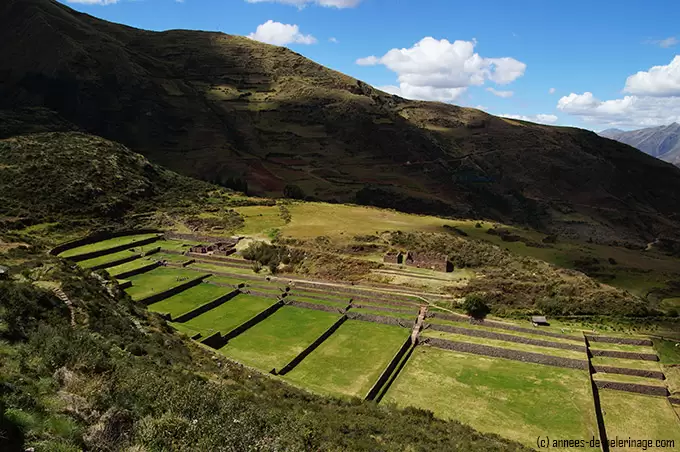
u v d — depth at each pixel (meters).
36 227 83.69
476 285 69.12
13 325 28.69
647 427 42.84
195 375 33.62
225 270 78.31
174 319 57.97
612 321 61.38
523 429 40.69
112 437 19.77
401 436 32.75
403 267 77.00
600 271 84.00
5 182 92.69
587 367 51.12
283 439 23.98
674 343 56.66
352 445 27.98
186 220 101.31
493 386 48.06
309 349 53.81
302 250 82.81
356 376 48.16
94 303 41.81
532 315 62.78
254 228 97.38
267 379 42.72
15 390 19.58
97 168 106.50
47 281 43.75
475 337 58.38
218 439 21.48
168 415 22.53
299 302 67.62
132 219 99.06
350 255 81.81
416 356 54.81
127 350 34.56
